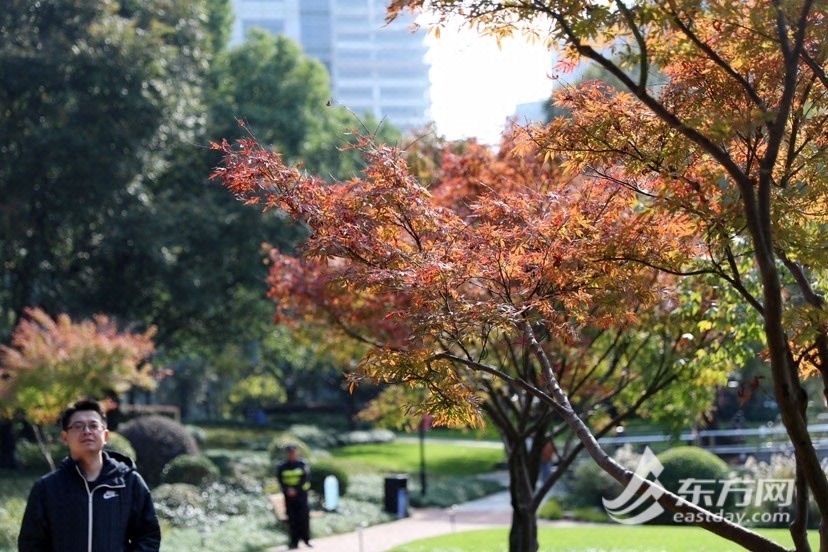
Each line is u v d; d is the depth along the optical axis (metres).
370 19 148.12
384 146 5.92
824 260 5.11
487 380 10.66
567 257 5.50
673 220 5.61
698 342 9.36
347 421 46.62
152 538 5.18
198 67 31.39
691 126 4.75
